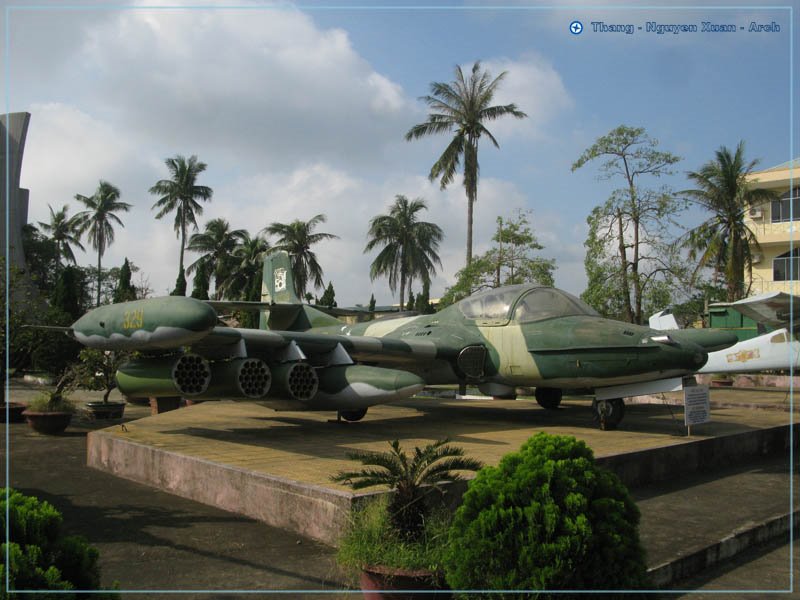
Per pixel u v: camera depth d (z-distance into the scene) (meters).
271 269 20.03
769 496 7.58
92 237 61.66
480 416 13.66
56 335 23.98
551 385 11.46
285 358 10.37
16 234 43.00
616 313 28.00
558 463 3.89
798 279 38.12
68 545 3.33
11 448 11.38
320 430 10.70
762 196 34.34
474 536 3.74
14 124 43.69
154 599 4.39
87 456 10.07
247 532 5.93
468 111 33.25
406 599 3.93
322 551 5.36
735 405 17.66
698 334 14.12
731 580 5.10
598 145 26.67
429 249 48.56
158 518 6.44
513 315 11.91
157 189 54.06
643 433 10.55
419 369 13.32
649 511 6.75
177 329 8.09
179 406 18.08
